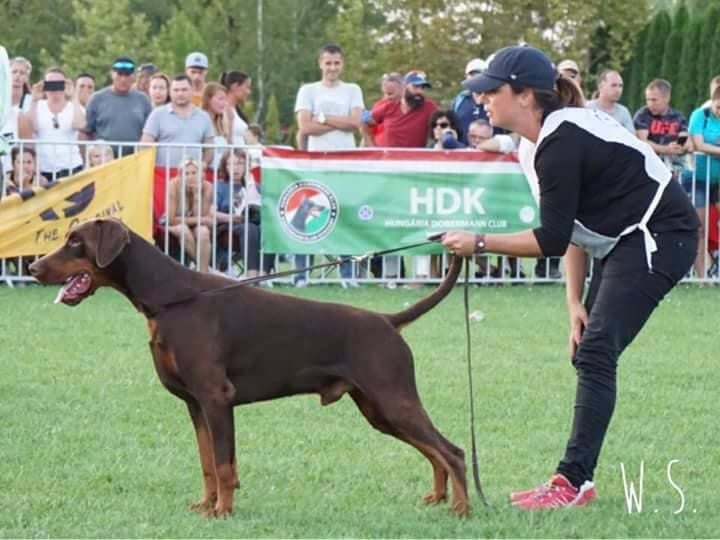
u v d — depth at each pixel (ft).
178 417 28.35
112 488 22.59
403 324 21.22
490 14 128.77
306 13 185.47
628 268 21.48
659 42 122.52
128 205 47.34
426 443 20.85
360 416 28.73
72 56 162.81
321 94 51.96
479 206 49.08
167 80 53.93
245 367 20.66
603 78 52.16
